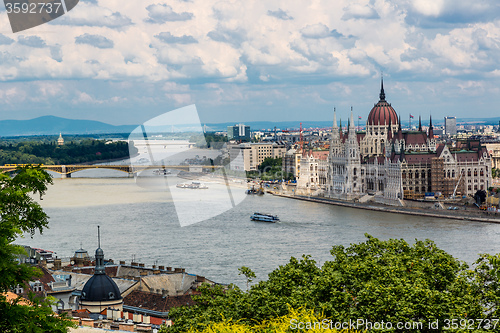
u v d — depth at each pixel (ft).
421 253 384.88
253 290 341.82
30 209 186.60
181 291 561.02
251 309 309.01
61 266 652.48
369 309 284.41
